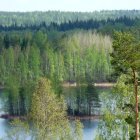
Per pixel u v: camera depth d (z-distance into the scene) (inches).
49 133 2578.7
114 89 2164.1
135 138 1957.4
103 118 2253.9
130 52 1807.3
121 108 2132.1
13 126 2815.0
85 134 5059.1
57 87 6136.8
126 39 1812.3
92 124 5876.0
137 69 1833.2
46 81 2623.0
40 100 2583.7
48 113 2581.2
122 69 1849.2
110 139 2261.3
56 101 2623.0
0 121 6230.3
